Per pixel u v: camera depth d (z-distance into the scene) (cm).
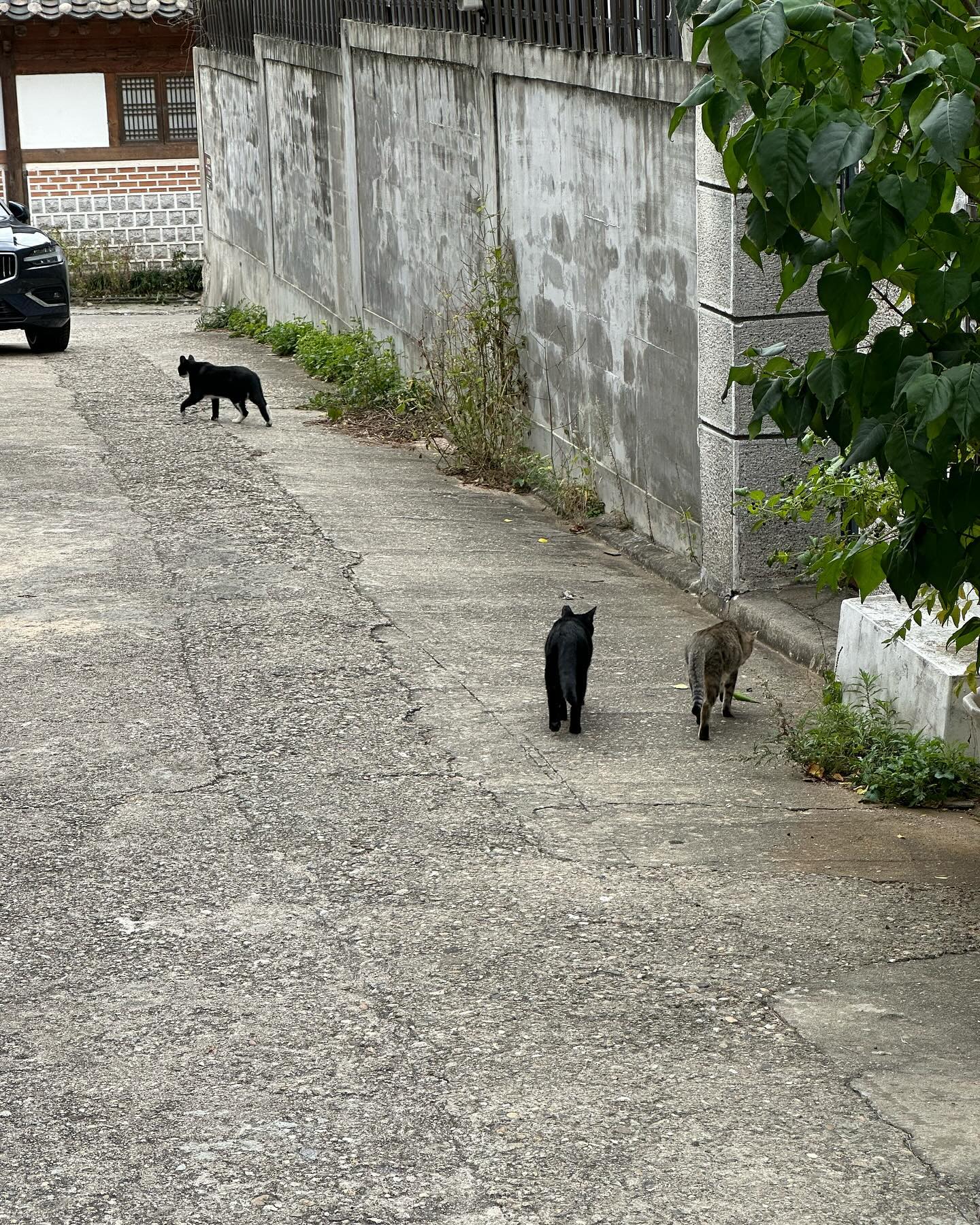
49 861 580
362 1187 379
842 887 566
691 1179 383
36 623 870
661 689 803
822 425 464
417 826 614
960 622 713
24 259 1988
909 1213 371
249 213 2375
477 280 1353
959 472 435
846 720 707
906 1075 434
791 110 388
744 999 478
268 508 1145
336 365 1733
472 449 1305
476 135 1371
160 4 2758
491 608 927
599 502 1170
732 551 929
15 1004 475
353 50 1738
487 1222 366
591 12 1093
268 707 747
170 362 1928
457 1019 464
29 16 2716
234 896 552
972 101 383
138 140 2911
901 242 388
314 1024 461
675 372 1020
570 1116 411
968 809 661
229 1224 365
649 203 1033
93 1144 398
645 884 564
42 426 1445
